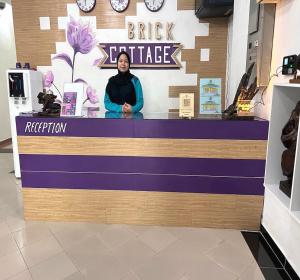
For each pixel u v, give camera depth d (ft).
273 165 7.45
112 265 6.63
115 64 12.46
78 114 8.09
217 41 12.00
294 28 6.28
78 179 8.27
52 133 8.00
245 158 7.64
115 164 8.07
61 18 12.26
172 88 12.55
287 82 6.54
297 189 5.71
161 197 8.16
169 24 11.93
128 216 8.39
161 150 7.84
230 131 7.51
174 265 6.63
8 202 9.97
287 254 6.40
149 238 7.73
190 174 7.91
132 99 10.69
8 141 19.11
